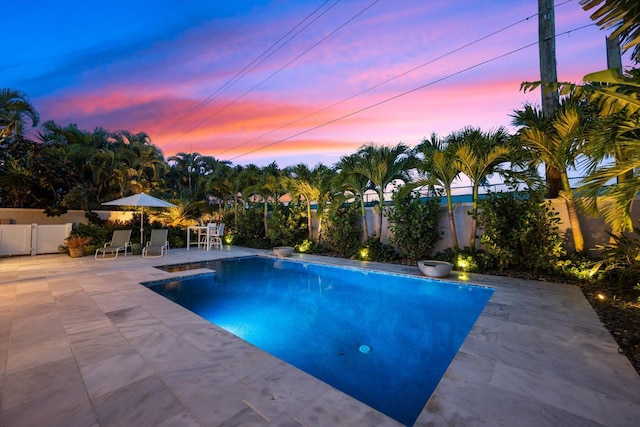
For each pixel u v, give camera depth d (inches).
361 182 419.8
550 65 317.1
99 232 490.3
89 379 100.0
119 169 664.4
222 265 383.6
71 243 415.8
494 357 116.3
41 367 108.3
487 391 92.8
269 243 541.3
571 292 215.2
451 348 148.9
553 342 130.2
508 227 281.4
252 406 84.8
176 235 595.5
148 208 631.2
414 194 365.1
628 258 200.4
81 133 726.5
